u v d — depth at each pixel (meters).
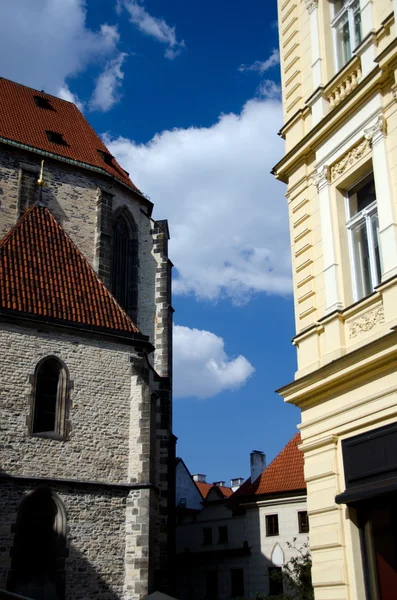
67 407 28.72
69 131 45.88
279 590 44.19
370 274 14.82
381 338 12.77
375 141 14.41
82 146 44.69
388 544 12.71
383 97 14.49
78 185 40.91
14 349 28.31
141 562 27.56
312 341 15.59
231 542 48.97
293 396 15.77
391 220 13.52
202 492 73.25
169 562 36.22
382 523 12.93
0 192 38.12
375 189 14.45
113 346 30.78
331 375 14.43
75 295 31.62
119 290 42.19
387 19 14.62
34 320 28.98
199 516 52.44
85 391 29.38
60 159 40.38
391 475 12.52
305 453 15.26
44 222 34.16
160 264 43.12
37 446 27.55
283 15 19.89
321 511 14.34
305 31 18.61
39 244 32.81
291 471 47.19
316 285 16.06
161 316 41.84
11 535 25.89
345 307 14.93
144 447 29.41
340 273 15.21
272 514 46.28
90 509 27.83
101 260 39.25
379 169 14.13
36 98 47.66
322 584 13.86
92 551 27.30
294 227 17.28
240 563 47.47
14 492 26.48
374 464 13.01
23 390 27.97
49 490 27.19
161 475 36.66
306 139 16.95
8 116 43.28
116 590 27.30
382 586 12.73
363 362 13.42
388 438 12.74
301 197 17.20
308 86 18.09
